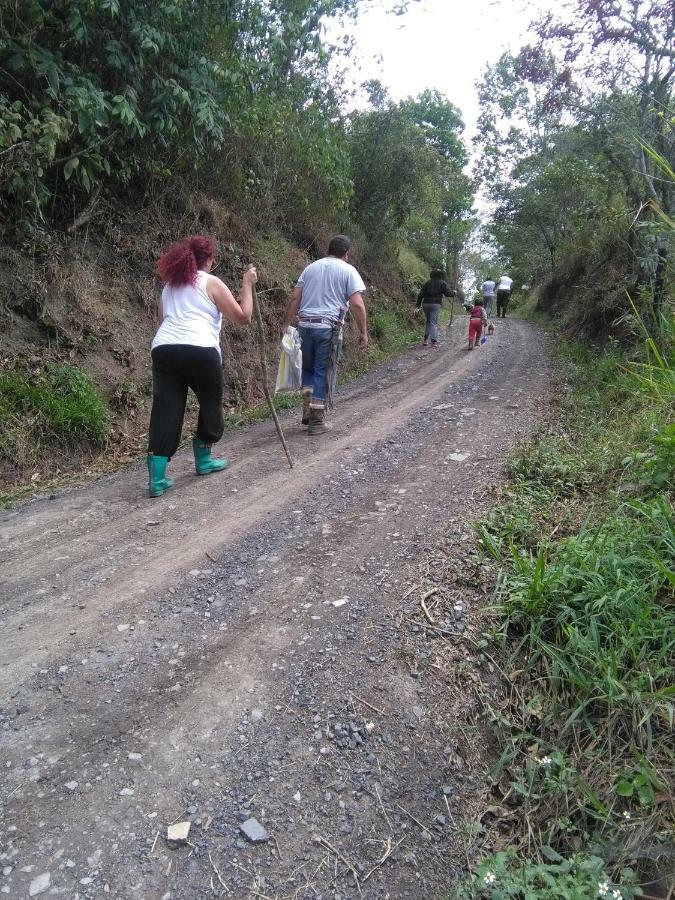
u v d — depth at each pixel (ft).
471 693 7.96
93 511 13.29
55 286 19.04
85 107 17.89
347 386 28.55
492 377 27.45
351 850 5.98
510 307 103.55
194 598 9.68
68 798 6.19
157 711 7.34
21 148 16.88
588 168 38.42
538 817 6.82
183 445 18.60
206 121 22.09
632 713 7.30
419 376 29.55
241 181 29.94
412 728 7.34
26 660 8.22
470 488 13.20
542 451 14.35
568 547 9.66
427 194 54.49
